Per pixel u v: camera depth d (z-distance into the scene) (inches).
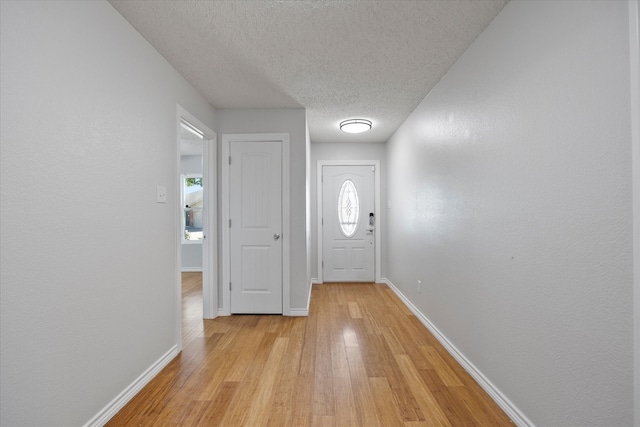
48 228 55.3
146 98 85.7
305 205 143.9
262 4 71.9
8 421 49.0
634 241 41.7
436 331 114.6
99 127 67.6
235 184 143.4
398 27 80.6
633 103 41.2
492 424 67.0
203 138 138.4
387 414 70.6
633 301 42.1
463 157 92.7
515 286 67.9
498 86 74.1
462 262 93.3
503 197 72.2
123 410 72.4
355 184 214.4
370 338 115.2
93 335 65.5
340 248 214.4
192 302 168.9
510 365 69.8
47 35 55.1
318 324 130.8
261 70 104.5
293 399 76.5
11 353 49.3
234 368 92.3
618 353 44.6
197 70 103.9
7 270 48.6
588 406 49.6
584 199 49.9
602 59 46.3
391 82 114.4
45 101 54.7
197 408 73.1
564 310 54.3
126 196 76.5
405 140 159.6
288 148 142.2
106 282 69.4
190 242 261.7
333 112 147.9
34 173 52.7
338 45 89.1
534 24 61.1
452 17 76.1
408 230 154.5
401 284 170.2
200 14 75.3
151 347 86.7
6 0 48.2
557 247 55.7
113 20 72.3
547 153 57.9
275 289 143.3
